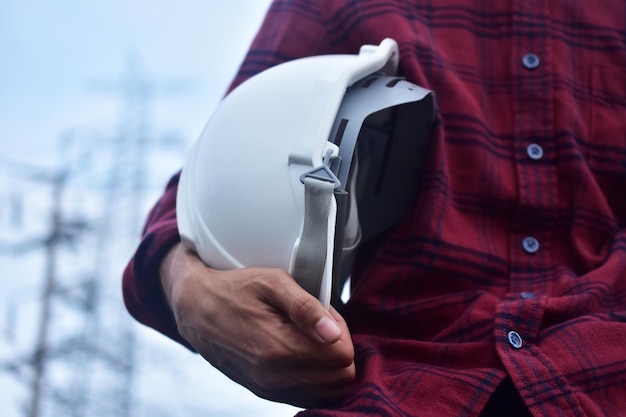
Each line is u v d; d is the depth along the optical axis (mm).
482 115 1118
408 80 1101
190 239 999
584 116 1136
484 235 1062
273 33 1224
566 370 896
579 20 1182
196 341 960
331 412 835
